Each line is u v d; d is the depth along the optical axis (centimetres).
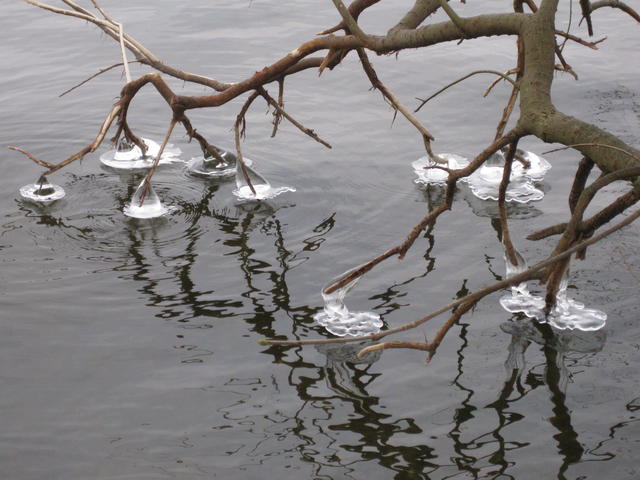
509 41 1169
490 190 809
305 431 504
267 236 737
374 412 520
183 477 466
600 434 493
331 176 847
